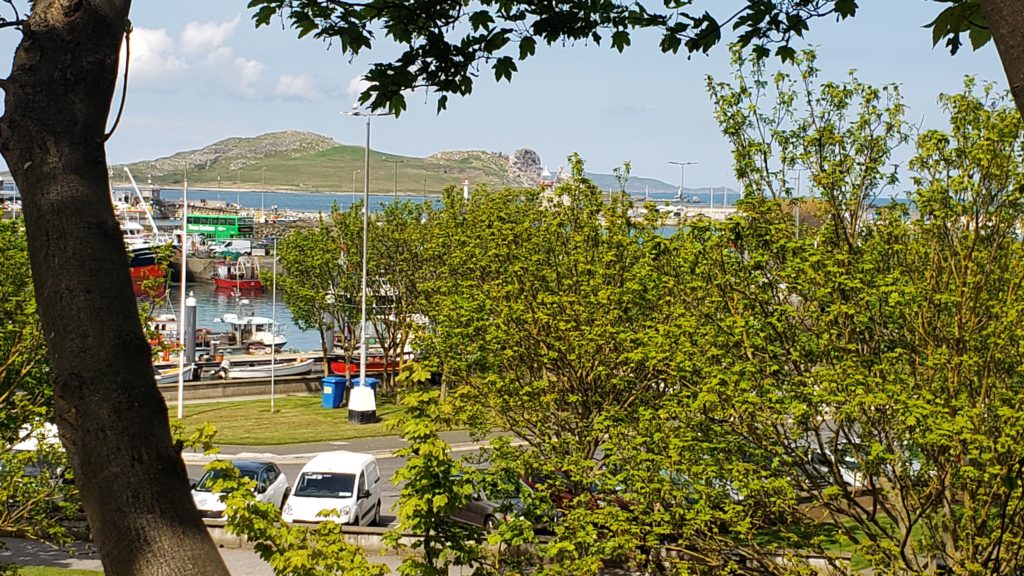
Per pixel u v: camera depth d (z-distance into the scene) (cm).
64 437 308
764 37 598
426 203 4678
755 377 1266
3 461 1452
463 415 1927
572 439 1672
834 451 1268
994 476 1110
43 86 315
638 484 1275
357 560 750
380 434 3697
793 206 1452
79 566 1939
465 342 2014
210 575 309
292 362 6250
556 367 1938
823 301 1293
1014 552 1176
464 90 632
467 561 898
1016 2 280
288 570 703
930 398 1145
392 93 619
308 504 2272
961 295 1272
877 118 1423
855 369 1195
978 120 1337
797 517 1295
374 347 6000
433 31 614
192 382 4812
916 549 1280
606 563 1652
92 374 306
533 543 1151
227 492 727
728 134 1450
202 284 12112
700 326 1345
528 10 622
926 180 1348
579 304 1936
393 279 4641
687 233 1456
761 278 1345
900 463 1248
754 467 1223
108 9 326
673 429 1329
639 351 1443
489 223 2620
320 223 4825
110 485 305
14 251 1566
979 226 1328
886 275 1327
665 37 615
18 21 321
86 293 309
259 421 3953
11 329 1443
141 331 323
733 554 1348
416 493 871
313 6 596
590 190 2239
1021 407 1188
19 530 1473
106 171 327
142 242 10506
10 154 316
